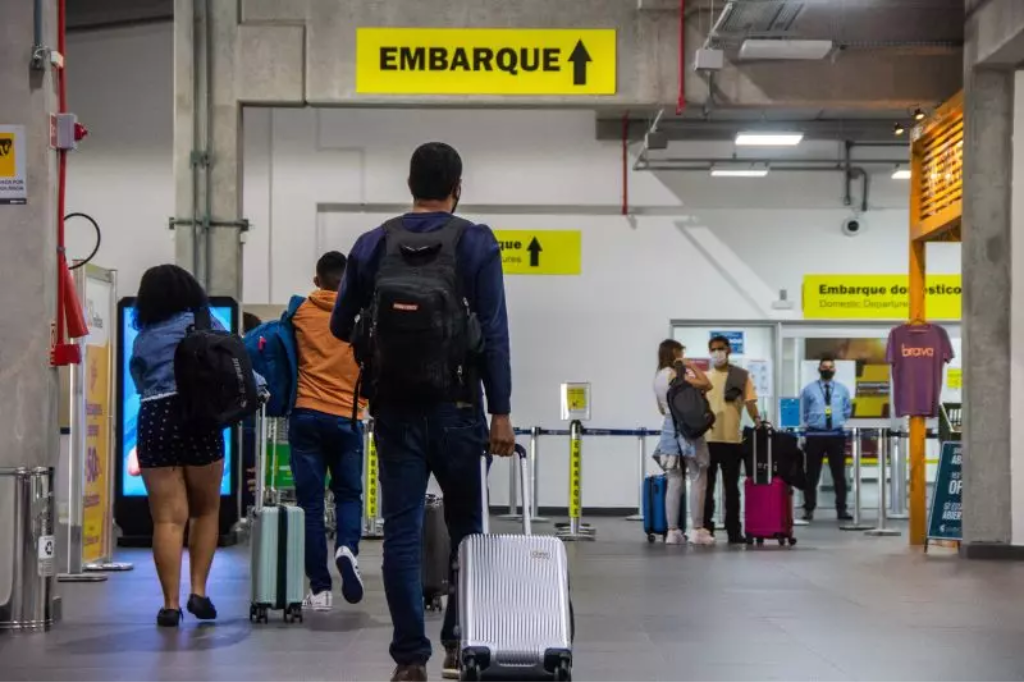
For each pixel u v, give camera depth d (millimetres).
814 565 11289
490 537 4859
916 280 14320
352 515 7660
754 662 6062
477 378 4906
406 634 4855
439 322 4680
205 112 14203
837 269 19953
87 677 5531
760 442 13906
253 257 19750
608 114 19578
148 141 19797
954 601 8617
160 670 5707
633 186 19953
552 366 19891
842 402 18578
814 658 6191
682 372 13680
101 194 19797
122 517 12961
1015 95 12461
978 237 12422
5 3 7711
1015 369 12359
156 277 7109
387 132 19906
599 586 9484
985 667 5961
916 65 14125
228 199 14266
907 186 20016
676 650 6422
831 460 18500
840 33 13773
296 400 7648
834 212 20000
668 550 13016
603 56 13875
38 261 7637
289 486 13125
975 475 12273
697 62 13047
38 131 7691
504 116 20000
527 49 13844
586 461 19844
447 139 19938
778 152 19938
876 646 6594
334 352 7617
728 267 19938
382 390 4758
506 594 4754
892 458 19453
